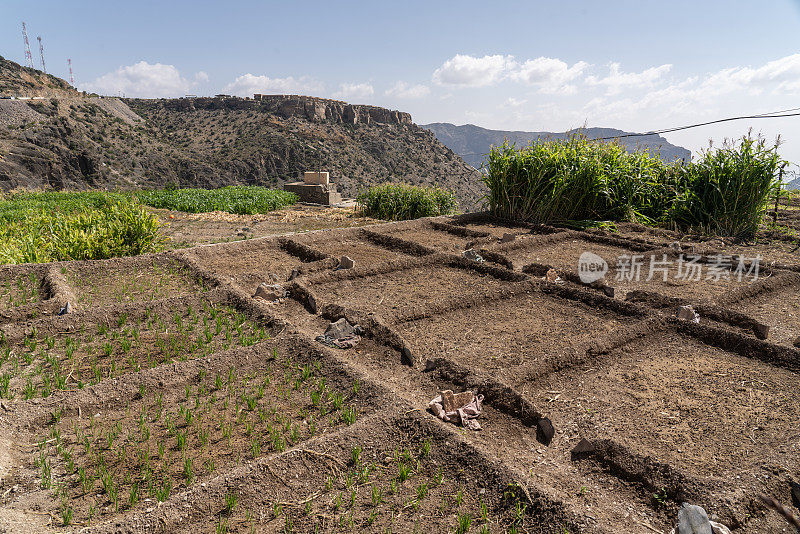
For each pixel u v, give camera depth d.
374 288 4.69
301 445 2.30
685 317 3.78
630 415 2.64
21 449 2.34
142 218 6.11
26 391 2.79
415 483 2.13
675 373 3.09
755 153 6.88
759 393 2.85
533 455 2.33
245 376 3.04
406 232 7.34
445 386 2.90
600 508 1.97
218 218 11.19
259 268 5.38
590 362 3.21
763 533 1.83
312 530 1.88
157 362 3.21
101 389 2.80
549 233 7.12
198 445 2.39
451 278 4.99
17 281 4.63
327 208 14.81
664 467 2.11
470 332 3.71
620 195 7.89
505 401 2.68
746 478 2.06
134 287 4.66
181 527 1.87
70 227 6.01
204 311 4.04
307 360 3.18
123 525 1.81
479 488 2.07
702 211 7.24
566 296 4.39
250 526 1.89
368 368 3.15
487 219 8.14
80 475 2.13
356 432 2.39
